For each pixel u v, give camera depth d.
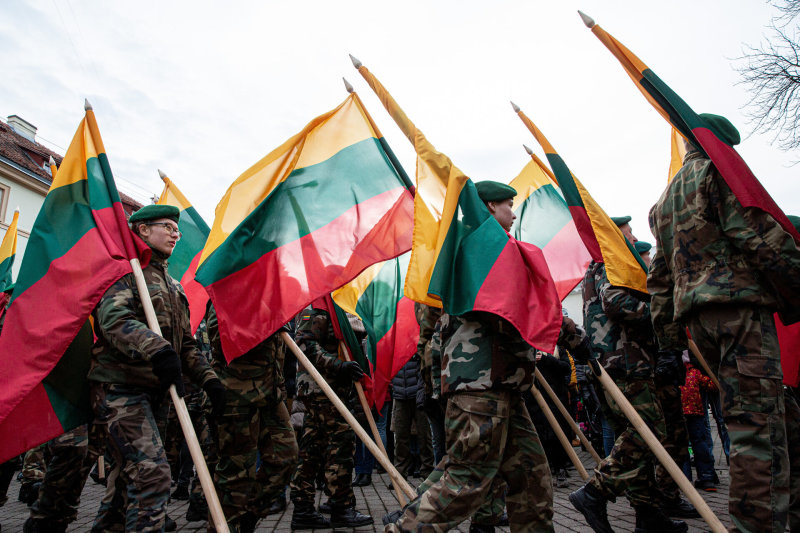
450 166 2.96
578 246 5.02
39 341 2.99
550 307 2.61
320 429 4.46
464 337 2.60
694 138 2.84
